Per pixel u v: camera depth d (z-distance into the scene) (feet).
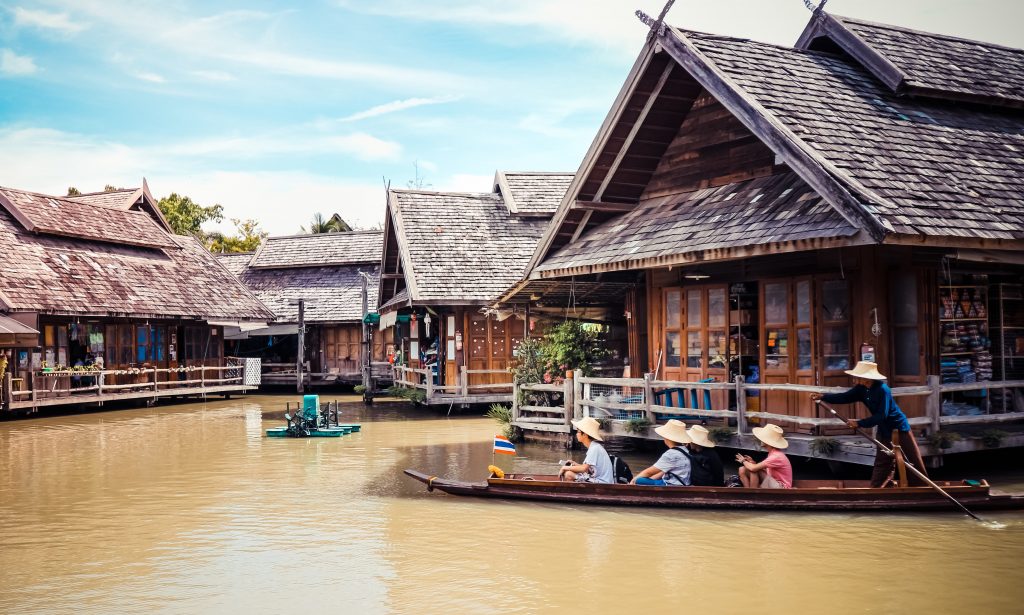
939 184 39.86
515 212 94.38
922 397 41.39
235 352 132.36
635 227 53.01
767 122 41.45
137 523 37.58
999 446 40.68
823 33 52.65
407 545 32.86
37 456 57.98
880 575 27.94
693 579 27.91
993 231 37.19
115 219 108.37
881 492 35.14
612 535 33.50
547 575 28.76
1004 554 30.07
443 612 25.57
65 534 35.78
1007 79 51.80
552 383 61.77
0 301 81.15
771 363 46.65
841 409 42.86
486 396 84.02
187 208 196.65
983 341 44.09
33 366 86.43
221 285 115.96
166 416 85.76
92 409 92.53
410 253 87.15
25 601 27.27
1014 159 44.75
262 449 60.29
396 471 50.08
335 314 124.88
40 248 93.61
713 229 45.34
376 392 111.14
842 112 44.60
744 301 48.78
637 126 53.16
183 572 30.14
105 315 91.15
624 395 58.70
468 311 87.10
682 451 38.45
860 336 42.24
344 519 37.52
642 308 59.06
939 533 32.76
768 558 29.99
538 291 63.26
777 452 37.81
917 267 41.09
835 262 43.34
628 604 25.80
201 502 41.86
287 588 28.17
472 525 35.55
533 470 49.21
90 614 26.03
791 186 44.86
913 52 51.42
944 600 25.58
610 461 40.01
